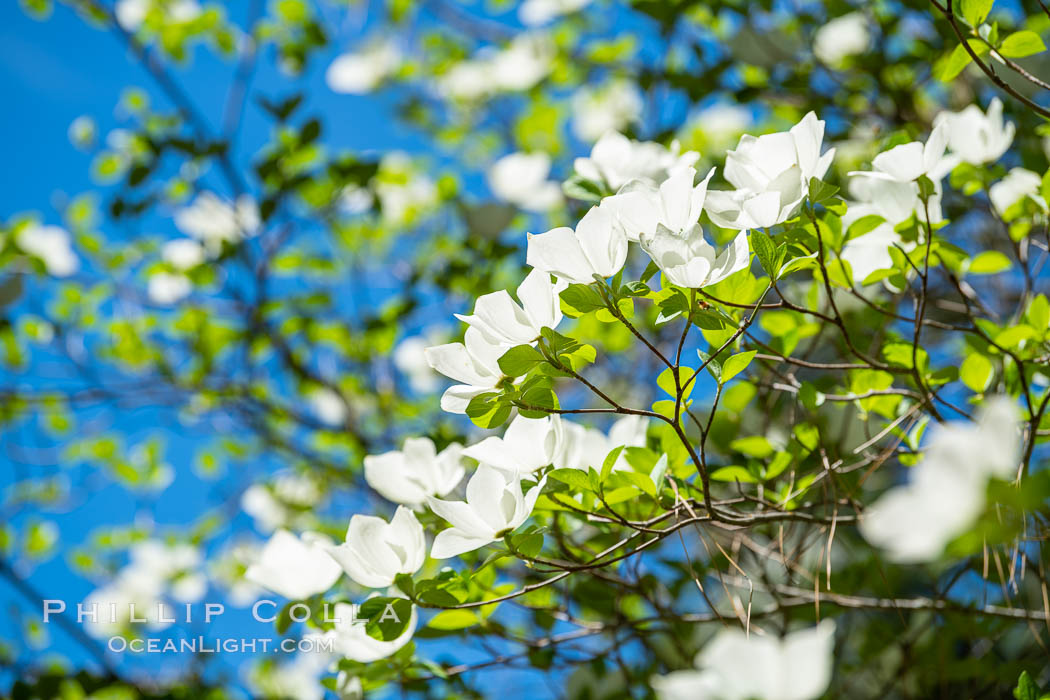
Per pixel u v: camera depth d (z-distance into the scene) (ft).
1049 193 7.06
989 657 8.02
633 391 9.87
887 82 9.21
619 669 8.15
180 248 12.17
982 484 5.60
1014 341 6.91
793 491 7.38
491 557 6.52
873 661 8.30
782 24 10.37
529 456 6.65
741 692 5.67
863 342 7.61
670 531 6.63
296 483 12.89
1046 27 8.16
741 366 6.38
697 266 6.27
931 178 6.71
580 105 14.23
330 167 10.16
